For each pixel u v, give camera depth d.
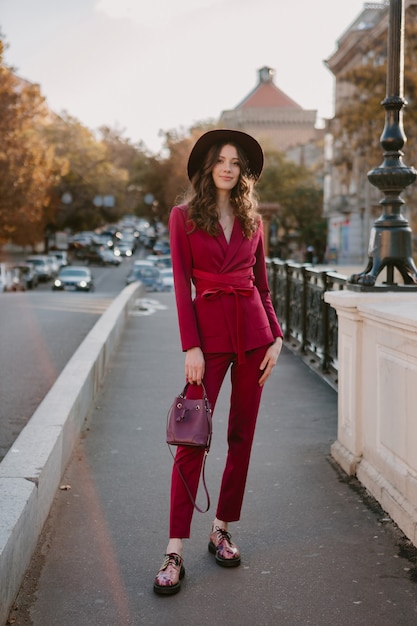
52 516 3.80
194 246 3.09
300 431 5.47
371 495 4.04
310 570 3.20
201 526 3.73
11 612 2.83
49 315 15.03
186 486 3.11
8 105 38.06
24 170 39.09
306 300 8.85
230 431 3.29
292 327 9.87
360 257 55.72
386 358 3.81
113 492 4.18
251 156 3.22
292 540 3.51
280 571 3.19
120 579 3.13
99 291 44.81
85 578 3.13
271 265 11.74
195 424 3.03
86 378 5.82
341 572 3.17
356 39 53.12
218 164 3.09
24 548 3.09
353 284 4.73
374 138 34.16
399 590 3.00
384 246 4.64
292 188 67.62
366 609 2.85
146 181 89.06
